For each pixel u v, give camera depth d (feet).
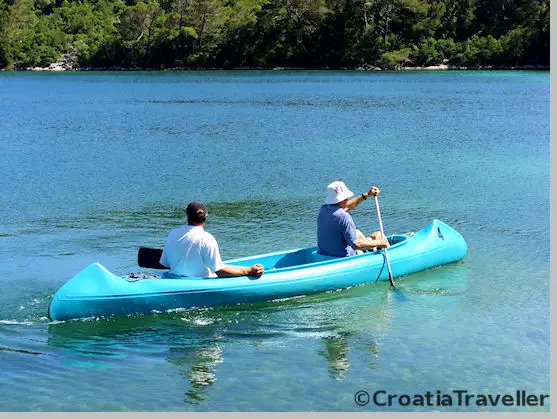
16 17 362.94
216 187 54.39
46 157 69.87
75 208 46.83
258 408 20.54
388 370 23.02
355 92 178.60
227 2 381.19
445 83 219.00
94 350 24.34
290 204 47.98
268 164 65.67
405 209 46.42
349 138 85.15
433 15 343.46
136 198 50.29
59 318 26.61
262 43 347.15
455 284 31.60
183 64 351.67
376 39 336.90
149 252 29.40
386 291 30.76
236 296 28.55
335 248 31.32
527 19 338.34
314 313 28.12
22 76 293.84
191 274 28.30
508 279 32.24
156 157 70.18
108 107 135.74
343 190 31.17
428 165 64.44
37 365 23.12
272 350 24.57
